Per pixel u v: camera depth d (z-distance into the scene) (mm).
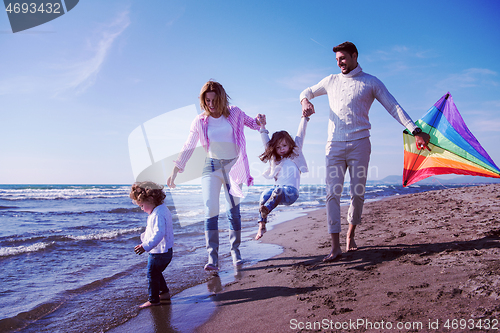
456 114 3053
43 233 6582
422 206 6754
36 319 2221
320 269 2887
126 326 2061
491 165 2893
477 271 2121
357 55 3094
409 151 3197
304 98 3371
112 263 3930
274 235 5602
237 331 1818
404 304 1806
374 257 2945
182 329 1950
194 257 4074
